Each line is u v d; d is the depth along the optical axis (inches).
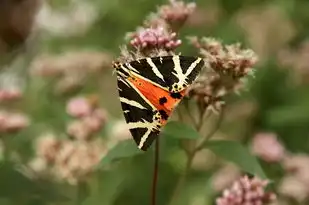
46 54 33.8
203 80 20.1
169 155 25.7
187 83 17.8
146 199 26.2
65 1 36.0
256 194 20.8
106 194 24.6
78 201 24.0
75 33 35.1
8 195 22.3
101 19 34.4
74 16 35.1
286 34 32.5
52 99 28.7
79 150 23.9
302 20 32.6
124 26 33.4
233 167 26.4
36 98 29.2
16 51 38.5
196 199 26.4
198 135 19.3
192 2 21.4
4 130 24.6
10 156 24.4
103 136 25.1
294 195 25.6
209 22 30.6
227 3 32.0
